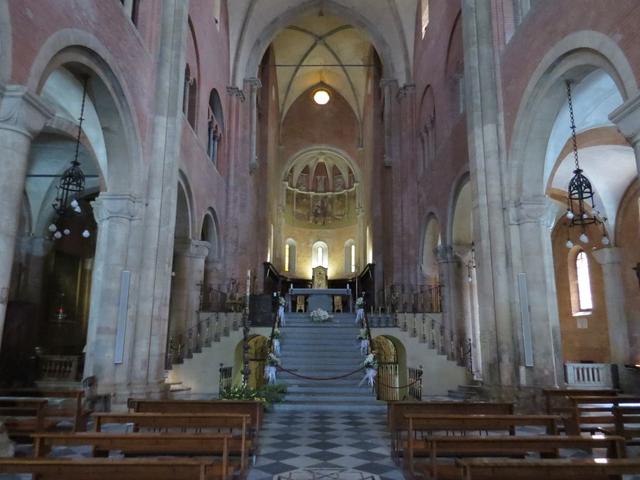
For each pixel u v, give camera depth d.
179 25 14.81
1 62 7.70
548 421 6.92
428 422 7.09
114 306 12.17
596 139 16.23
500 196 13.01
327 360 17.23
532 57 11.82
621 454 5.36
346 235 42.84
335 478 6.97
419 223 23.81
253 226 27.80
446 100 19.19
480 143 13.56
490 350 12.48
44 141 17.31
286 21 27.38
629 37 8.45
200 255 18.70
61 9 9.30
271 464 7.75
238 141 24.88
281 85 38.66
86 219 23.03
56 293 21.14
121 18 12.06
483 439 5.66
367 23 27.25
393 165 25.52
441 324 19.45
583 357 22.33
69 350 21.34
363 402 14.21
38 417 8.18
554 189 20.08
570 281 23.36
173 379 17.56
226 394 12.86
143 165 13.30
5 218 7.64
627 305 19.52
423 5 23.78
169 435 5.52
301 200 43.91
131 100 12.50
